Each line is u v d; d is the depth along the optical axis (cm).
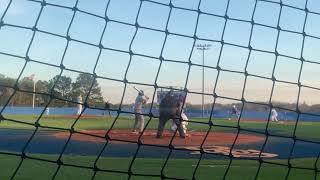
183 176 784
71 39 410
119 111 439
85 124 2139
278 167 871
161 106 771
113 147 1196
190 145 1277
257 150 1209
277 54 484
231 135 1641
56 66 404
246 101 471
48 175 758
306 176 784
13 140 1344
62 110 2762
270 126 2433
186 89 452
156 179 745
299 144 1368
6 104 395
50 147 1185
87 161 936
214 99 460
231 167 875
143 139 1402
